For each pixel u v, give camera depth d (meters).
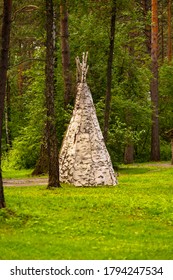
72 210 18.61
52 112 25.86
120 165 44.56
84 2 26.56
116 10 31.70
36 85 40.06
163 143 59.91
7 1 18.78
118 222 16.47
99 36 39.94
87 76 40.69
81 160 27.86
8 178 34.62
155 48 51.97
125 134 40.72
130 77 43.34
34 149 43.06
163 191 24.77
